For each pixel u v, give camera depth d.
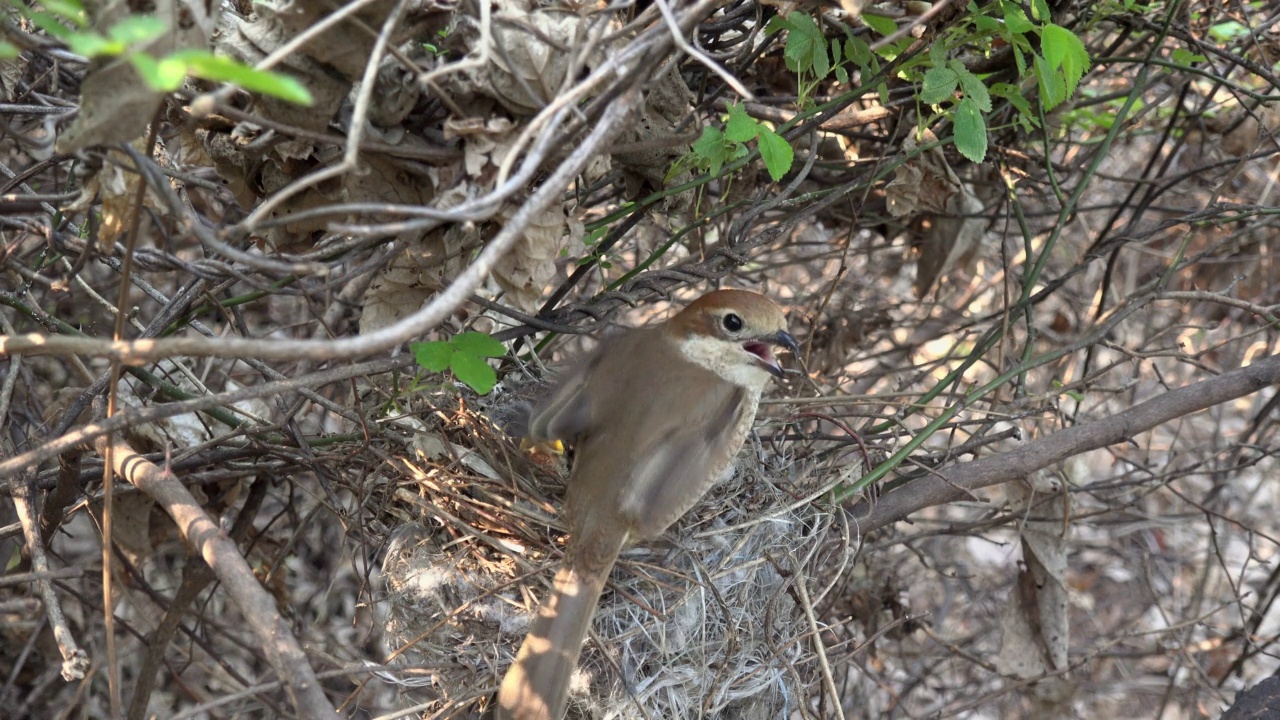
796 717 5.05
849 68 4.83
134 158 2.62
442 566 3.95
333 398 5.56
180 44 2.58
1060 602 5.04
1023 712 6.77
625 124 2.83
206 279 3.75
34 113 3.79
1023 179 5.53
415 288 3.60
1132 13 4.99
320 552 6.39
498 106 3.10
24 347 2.45
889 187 4.61
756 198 4.54
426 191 3.37
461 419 4.15
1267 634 7.28
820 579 4.43
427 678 4.05
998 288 6.84
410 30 3.07
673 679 3.89
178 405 2.96
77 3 2.39
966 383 5.69
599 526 3.74
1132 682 7.18
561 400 4.08
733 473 4.23
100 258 3.90
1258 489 7.47
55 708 5.73
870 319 5.91
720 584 3.99
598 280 6.09
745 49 4.06
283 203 3.41
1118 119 4.95
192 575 4.70
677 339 4.16
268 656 2.79
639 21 2.96
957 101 4.08
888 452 4.92
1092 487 5.58
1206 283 7.66
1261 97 4.84
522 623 3.83
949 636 6.89
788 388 5.47
